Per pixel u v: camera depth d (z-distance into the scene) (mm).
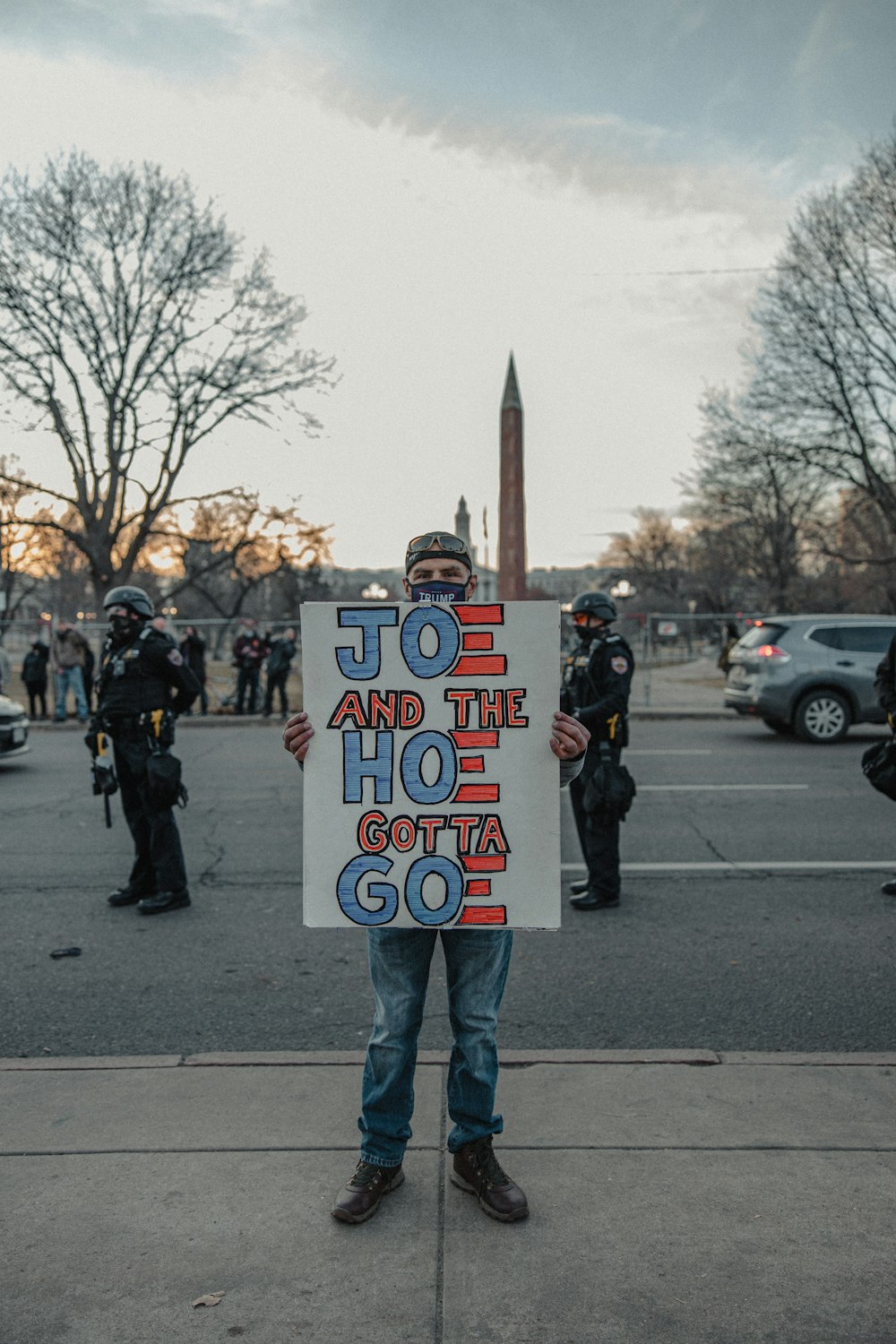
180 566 41844
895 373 30656
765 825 8344
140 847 6164
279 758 12945
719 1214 2717
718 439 35750
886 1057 3744
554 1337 2275
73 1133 3188
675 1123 3230
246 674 19234
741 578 57719
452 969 2867
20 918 5938
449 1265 2521
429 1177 2924
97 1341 2268
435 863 2809
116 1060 3752
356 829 2824
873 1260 2520
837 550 43375
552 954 5207
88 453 30062
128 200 28047
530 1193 2828
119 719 6059
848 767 11531
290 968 5051
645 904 6121
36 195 27281
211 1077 3598
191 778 11219
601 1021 4332
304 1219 2713
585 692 5961
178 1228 2676
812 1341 2250
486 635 2807
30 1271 2498
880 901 6133
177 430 30469
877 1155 3021
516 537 24531
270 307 29922
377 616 2818
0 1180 2906
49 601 61438
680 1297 2393
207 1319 2336
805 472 35562
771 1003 4531
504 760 2812
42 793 10445
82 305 28312
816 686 13992
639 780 10695
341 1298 2404
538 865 2801
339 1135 3162
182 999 4625
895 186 28359
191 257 29000
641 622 22516
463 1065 2807
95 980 4875
